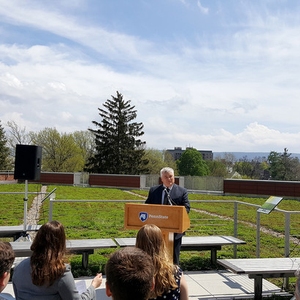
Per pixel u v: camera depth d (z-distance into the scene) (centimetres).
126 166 5200
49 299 296
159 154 7119
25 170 827
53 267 293
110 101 5297
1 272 244
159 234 318
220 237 796
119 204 2033
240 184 2986
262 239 1089
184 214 548
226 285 638
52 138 5944
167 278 301
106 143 5253
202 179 3325
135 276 187
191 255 856
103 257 800
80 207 1855
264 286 637
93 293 343
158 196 623
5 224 1312
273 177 6431
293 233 1234
